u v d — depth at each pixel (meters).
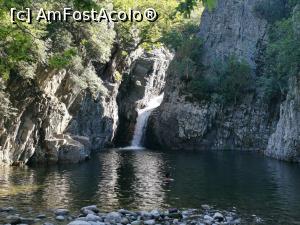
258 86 88.81
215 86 88.50
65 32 45.06
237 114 87.38
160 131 87.00
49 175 37.75
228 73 89.19
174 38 96.00
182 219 24.27
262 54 93.88
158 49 101.00
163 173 43.03
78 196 29.33
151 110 89.00
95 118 64.25
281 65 75.12
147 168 46.94
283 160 62.28
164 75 98.75
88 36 48.41
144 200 29.09
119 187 33.66
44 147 45.88
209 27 98.19
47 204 26.31
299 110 61.50
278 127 68.12
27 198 27.77
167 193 31.95
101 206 26.67
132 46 79.56
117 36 73.44
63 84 48.41
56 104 46.88
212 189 34.34
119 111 85.50
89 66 53.97
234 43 95.31
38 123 44.41
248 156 67.94
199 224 22.91
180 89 88.44
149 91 92.44
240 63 88.81
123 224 22.22
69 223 20.53
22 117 42.47
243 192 33.38
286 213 26.55
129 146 84.81
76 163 47.75
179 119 86.56
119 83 77.06
